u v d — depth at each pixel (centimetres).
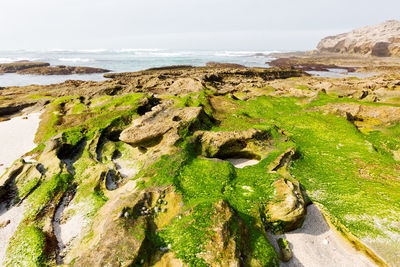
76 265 893
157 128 2017
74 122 2716
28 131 2694
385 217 1235
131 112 2669
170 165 1600
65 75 7681
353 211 1305
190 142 1895
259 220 1216
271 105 3098
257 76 7200
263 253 1015
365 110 2759
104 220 1164
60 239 1246
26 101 3641
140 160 1995
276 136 2106
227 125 2372
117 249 931
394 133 2261
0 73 7919
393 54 12244
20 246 1198
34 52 17200
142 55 16062
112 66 10081
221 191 1395
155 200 1265
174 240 1000
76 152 2077
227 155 2020
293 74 7994
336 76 7981
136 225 1062
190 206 1177
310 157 1877
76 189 1642
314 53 17862
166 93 4703
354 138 2128
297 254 1149
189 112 2234
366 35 15175
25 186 1623
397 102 3275
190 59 13500
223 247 924
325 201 1408
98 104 3247
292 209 1238
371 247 1123
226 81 6200
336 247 1181
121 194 1373
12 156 2142
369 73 8575
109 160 2017
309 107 2992
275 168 1672
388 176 1593
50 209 1450
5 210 1461
